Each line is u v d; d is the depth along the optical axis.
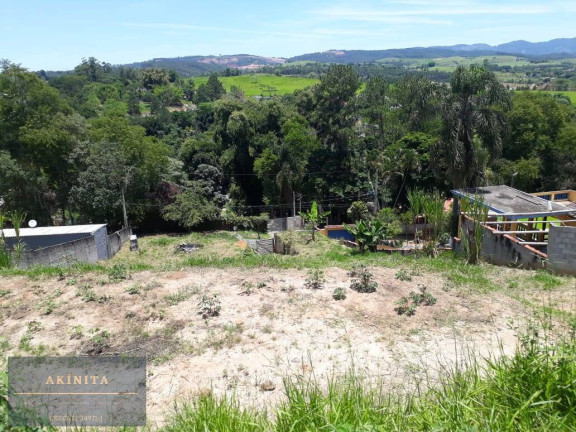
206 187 34.47
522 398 2.86
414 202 14.85
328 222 34.00
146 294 7.65
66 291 7.89
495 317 6.71
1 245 12.59
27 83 26.19
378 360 5.52
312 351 5.77
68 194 26.77
